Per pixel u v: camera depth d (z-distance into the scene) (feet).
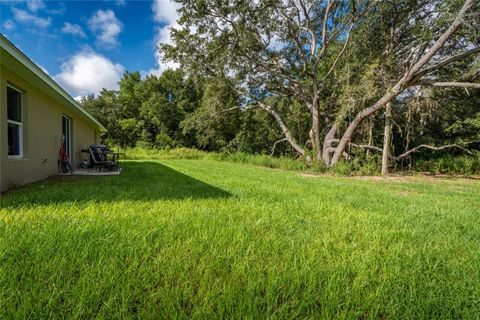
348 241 7.78
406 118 41.70
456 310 4.47
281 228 8.69
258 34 43.45
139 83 112.57
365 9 36.45
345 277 5.46
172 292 4.66
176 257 6.00
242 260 6.01
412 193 19.67
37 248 6.04
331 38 42.80
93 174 24.90
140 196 13.38
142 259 5.89
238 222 9.07
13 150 17.17
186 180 21.24
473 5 26.76
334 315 4.33
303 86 49.03
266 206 11.85
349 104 38.01
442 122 44.60
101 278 4.98
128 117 109.50
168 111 99.71
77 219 8.39
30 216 8.73
